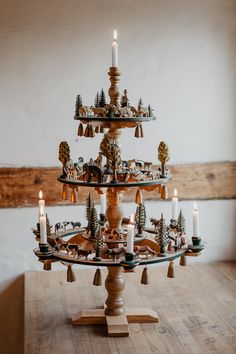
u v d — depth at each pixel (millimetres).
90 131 1836
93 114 1949
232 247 2734
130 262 1812
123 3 2545
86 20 2537
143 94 2602
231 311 2195
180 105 2627
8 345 2670
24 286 2498
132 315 2098
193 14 2588
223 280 2500
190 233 2697
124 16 2553
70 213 2619
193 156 2658
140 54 2578
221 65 2627
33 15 2508
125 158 2617
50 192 2598
